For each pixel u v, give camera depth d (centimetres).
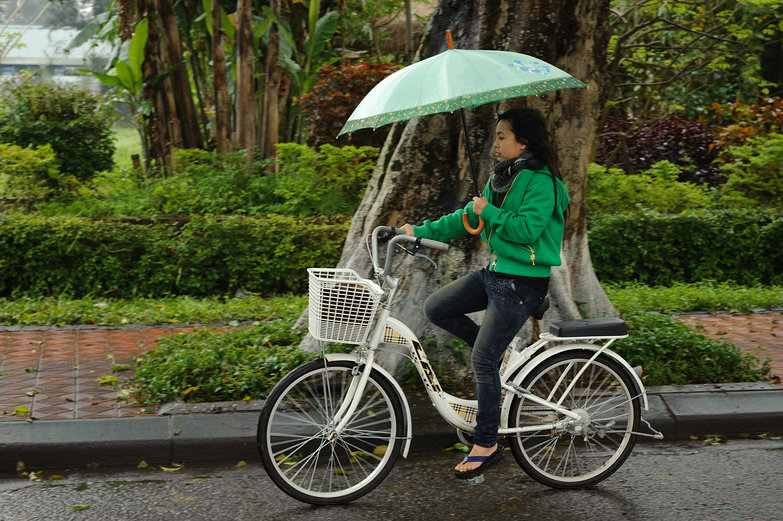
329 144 1067
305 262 890
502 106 558
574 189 585
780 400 513
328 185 1010
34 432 437
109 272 860
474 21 568
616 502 397
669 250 973
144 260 862
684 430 491
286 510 387
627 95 1544
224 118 1153
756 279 983
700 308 817
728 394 521
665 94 1498
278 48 1116
